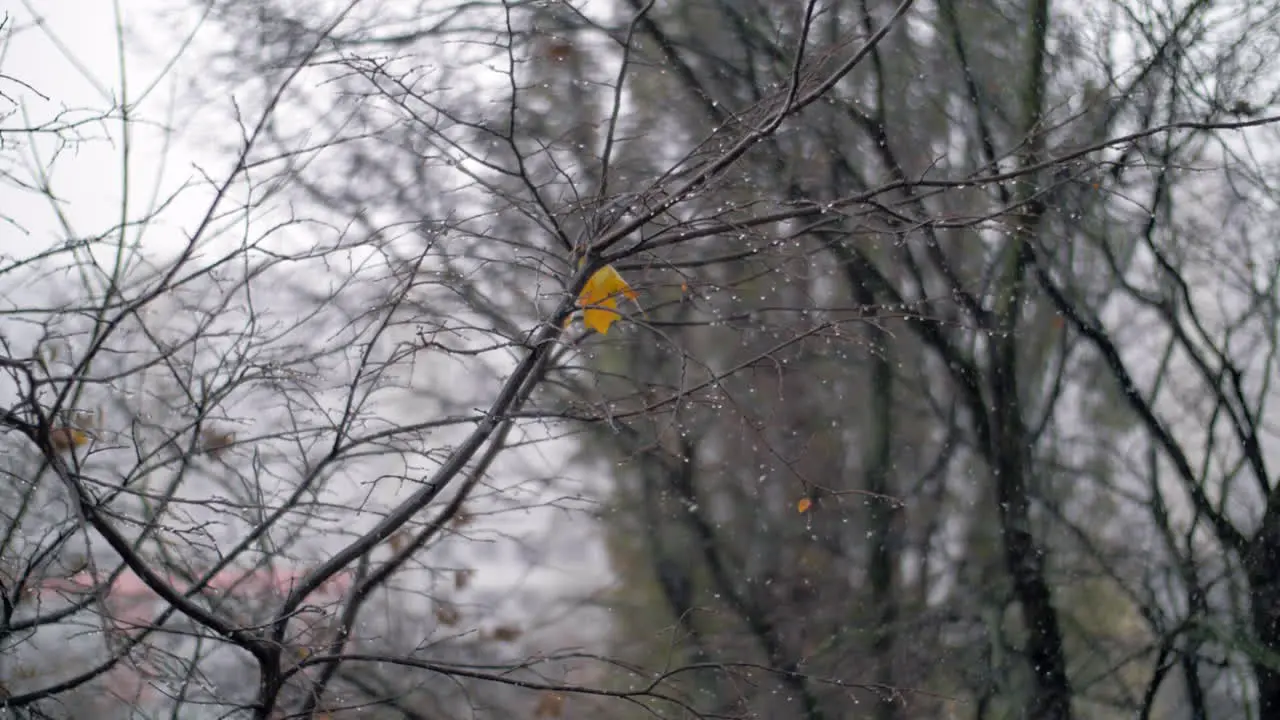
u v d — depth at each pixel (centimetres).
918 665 761
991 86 751
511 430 439
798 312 526
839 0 598
